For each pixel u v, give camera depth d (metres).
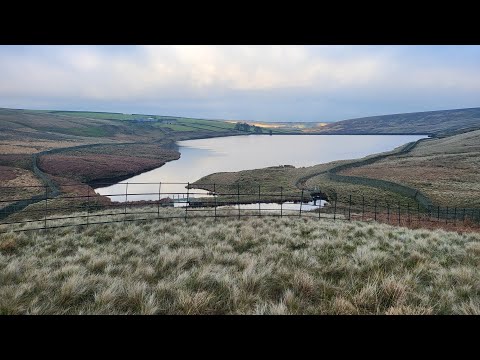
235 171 90.69
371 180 60.97
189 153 141.00
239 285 5.94
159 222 16.52
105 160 88.50
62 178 61.41
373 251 8.70
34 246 11.35
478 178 60.94
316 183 64.94
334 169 78.38
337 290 5.81
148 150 129.12
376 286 5.52
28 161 69.75
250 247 10.95
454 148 108.50
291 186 63.06
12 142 108.25
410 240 11.33
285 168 90.88
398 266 7.50
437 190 49.97
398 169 77.12
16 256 10.07
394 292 5.40
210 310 5.00
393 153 107.31
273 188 62.12
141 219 16.98
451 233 13.46
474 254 8.93
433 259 8.23
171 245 11.16
